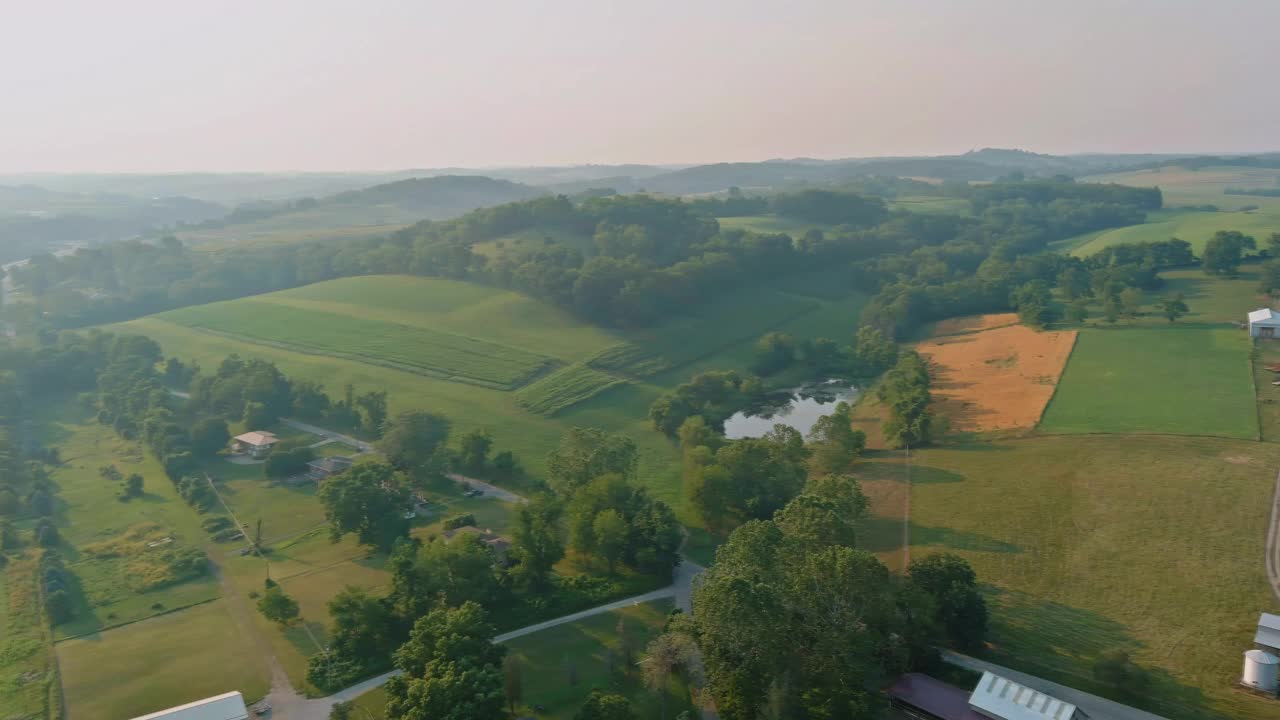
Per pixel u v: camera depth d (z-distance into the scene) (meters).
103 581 111.94
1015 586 99.06
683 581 109.00
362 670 87.94
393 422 154.75
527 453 161.62
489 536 116.88
